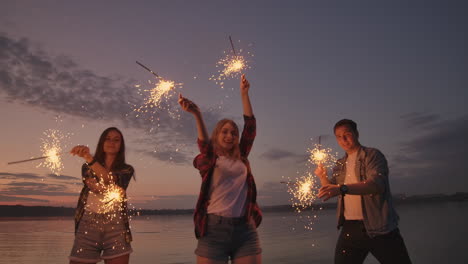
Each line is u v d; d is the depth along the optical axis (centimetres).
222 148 232
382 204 236
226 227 207
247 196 221
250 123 256
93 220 252
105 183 258
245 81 264
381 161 244
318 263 493
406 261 230
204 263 204
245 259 207
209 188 219
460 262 459
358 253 250
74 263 244
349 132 264
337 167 281
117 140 278
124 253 254
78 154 249
